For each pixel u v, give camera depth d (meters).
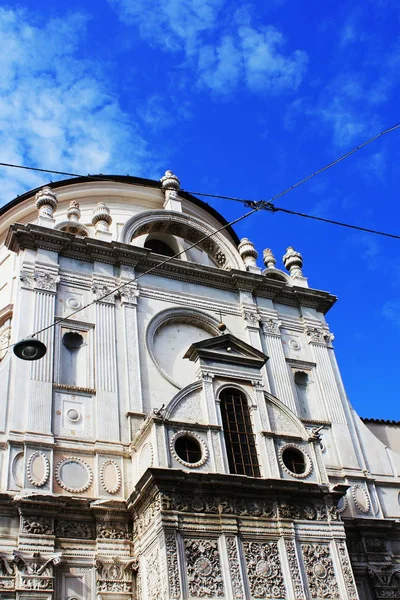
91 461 21.89
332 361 30.08
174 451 20.81
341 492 22.05
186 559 18.78
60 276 25.67
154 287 27.75
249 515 20.38
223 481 20.28
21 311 23.95
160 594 18.28
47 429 21.64
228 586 18.78
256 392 23.66
